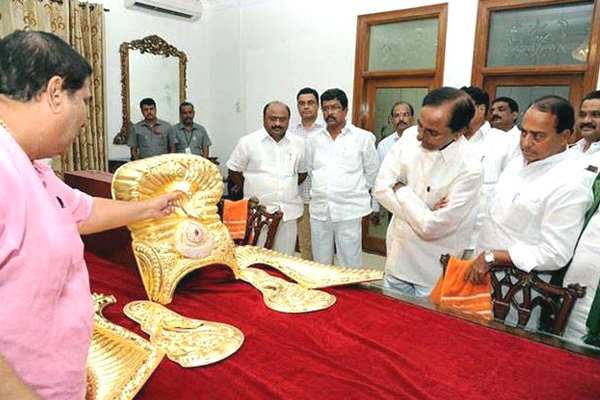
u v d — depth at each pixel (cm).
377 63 414
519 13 341
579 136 316
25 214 58
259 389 93
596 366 104
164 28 501
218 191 154
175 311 130
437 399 91
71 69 64
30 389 55
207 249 144
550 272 153
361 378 98
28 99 61
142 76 489
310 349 110
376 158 308
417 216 166
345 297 141
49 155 69
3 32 369
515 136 246
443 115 150
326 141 300
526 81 345
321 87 447
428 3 373
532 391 94
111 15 458
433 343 114
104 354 103
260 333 117
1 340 58
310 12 444
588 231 145
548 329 147
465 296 142
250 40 499
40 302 60
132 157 472
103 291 142
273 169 282
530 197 146
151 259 135
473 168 162
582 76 320
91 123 431
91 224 116
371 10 404
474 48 356
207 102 553
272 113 272
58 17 397
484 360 106
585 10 314
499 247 158
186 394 92
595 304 135
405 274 186
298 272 157
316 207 303
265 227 276
